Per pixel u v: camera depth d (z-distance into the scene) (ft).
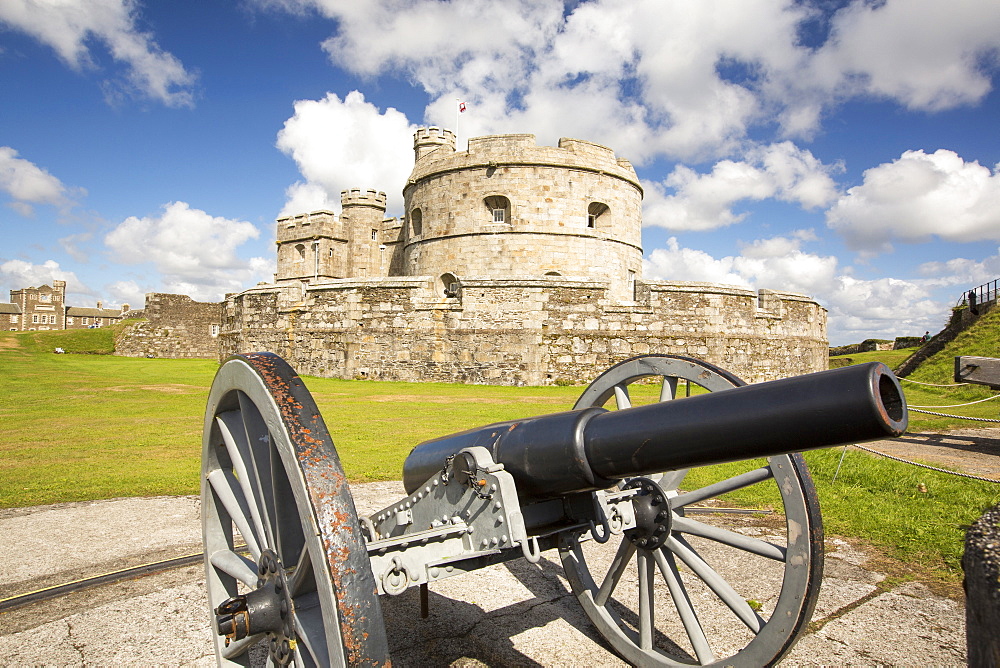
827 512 16.51
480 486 7.63
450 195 81.15
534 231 78.79
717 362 59.67
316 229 121.80
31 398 43.88
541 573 13.06
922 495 18.15
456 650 9.66
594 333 57.52
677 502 9.18
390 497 18.53
